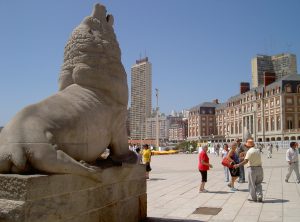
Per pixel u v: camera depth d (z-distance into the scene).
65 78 5.62
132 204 6.49
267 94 97.38
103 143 5.49
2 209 3.84
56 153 4.33
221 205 10.08
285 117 89.75
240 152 15.59
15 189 3.88
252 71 139.88
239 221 7.90
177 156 49.78
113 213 5.73
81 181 4.77
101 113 5.37
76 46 5.59
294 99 90.38
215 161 35.56
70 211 4.54
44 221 4.07
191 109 141.38
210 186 14.67
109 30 6.00
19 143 4.17
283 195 11.92
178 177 18.59
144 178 7.07
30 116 4.42
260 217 8.38
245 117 107.75
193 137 138.00
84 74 5.43
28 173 4.19
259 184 10.77
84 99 5.23
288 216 8.48
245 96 108.94
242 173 15.76
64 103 4.91
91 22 5.76
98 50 5.62
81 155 4.92
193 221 7.73
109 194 5.61
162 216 8.36
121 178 6.00
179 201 10.84
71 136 4.73
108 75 5.65
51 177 4.20
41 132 4.34
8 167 4.14
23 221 3.79
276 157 40.94
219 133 129.50
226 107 123.00
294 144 15.69
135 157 6.43
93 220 5.10
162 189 13.75
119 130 5.95
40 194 4.02
